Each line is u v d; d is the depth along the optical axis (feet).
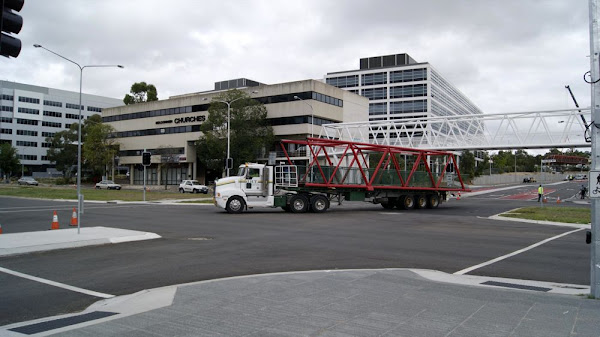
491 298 22.77
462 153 308.40
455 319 18.92
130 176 299.17
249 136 205.67
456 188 117.50
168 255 38.96
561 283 29.32
